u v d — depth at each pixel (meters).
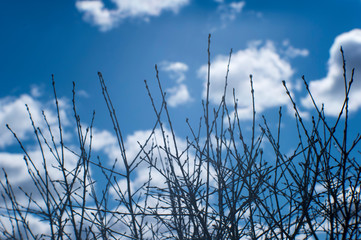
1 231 2.78
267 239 2.62
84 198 2.96
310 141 2.35
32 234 2.81
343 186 2.17
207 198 2.79
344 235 2.17
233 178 2.93
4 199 2.88
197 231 2.71
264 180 2.71
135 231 2.94
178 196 2.87
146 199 3.38
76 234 2.75
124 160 3.29
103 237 2.92
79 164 3.14
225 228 2.65
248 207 2.77
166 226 3.08
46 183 2.91
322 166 2.49
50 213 2.81
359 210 2.40
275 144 2.78
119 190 3.21
